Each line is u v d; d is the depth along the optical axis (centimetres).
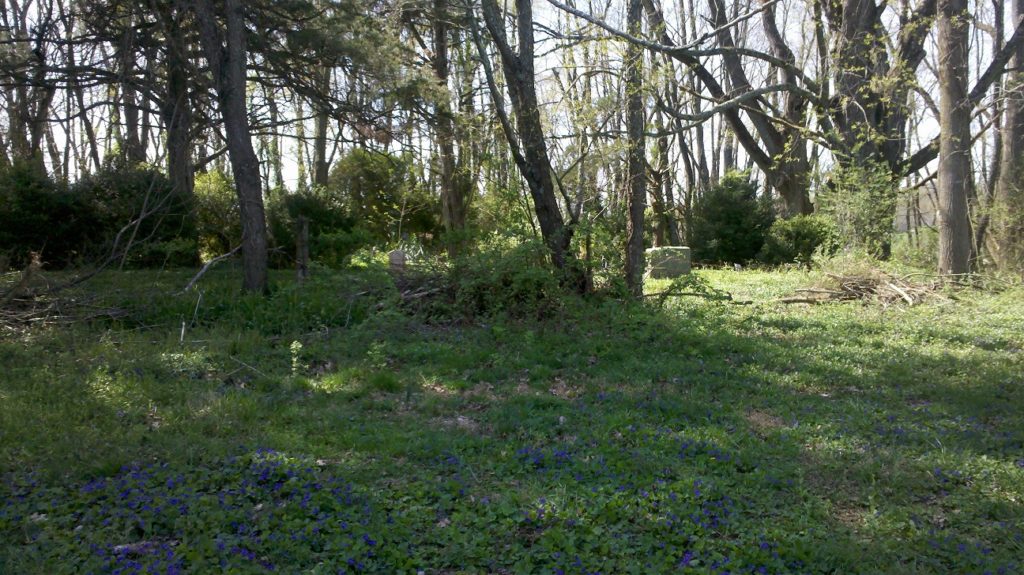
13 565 411
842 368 922
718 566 417
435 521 486
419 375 901
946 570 425
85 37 1786
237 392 783
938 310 1405
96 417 694
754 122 2850
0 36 2134
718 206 2983
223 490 524
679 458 598
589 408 751
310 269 1428
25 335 1023
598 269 1399
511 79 1443
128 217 1980
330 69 2191
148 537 457
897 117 2659
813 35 2675
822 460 600
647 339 1103
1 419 660
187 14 1681
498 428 682
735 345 1051
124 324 1140
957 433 668
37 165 1992
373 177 2756
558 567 414
